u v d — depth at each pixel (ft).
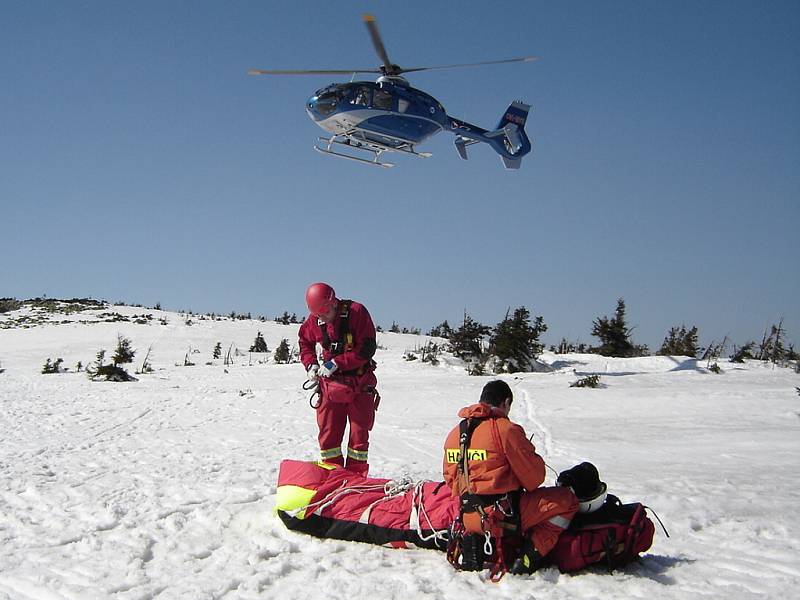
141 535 16.96
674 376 69.21
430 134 64.13
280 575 14.24
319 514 16.78
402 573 14.08
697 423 40.68
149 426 42.86
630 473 25.13
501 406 15.25
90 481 24.18
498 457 14.19
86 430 41.04
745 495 20.74
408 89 61.82
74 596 13.21
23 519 18.81
